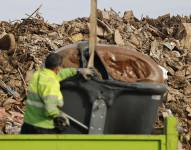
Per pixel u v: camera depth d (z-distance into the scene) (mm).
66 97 9922
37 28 28109
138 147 8961
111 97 9797
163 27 31984
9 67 24375
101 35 28562
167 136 8977
